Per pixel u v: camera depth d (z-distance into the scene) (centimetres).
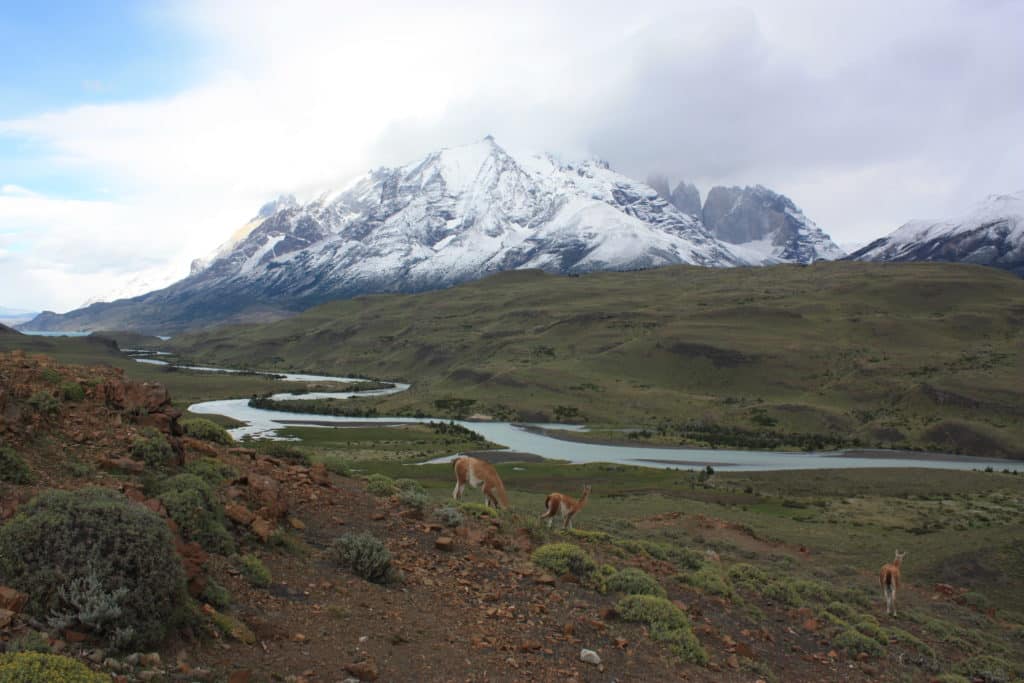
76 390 1364
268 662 797
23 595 697
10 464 991
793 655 1465
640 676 1063
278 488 1418
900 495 8738
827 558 4172
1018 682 1725
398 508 1659
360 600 1070
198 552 957
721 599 1706
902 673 1542
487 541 1572
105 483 1074
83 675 600
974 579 3788
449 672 897
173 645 757
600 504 6575
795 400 19938
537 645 1059
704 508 6531
